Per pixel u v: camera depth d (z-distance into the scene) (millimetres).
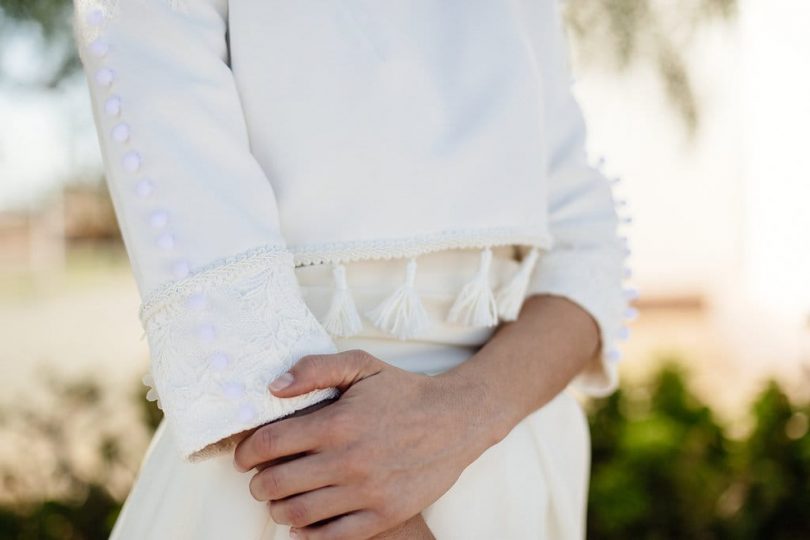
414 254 826
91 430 2736
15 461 2611
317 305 828
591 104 2250
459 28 879
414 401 722
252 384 690
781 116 4473
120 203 741
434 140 838
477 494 835
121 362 4664
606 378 998
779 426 2361
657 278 5832
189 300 700
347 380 708
